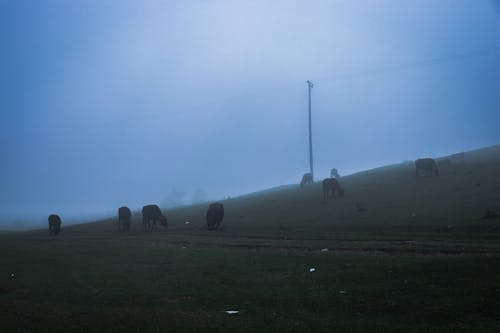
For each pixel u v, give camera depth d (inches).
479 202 1467.8
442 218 1312.7
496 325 486.9
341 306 584.1
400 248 932.6
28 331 553.0
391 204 1665.8
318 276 730.8
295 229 1446.9
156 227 1873.8
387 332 487.5
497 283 592.1
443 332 479.5
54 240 1588.3
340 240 1147.3
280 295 645.9
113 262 999.6
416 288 619.2
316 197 2119.8
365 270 732.0
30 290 790.5
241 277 765.3
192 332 516.1
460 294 577.9
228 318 558.6
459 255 811.4
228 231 1534.2
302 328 511.2
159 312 600.1
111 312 612.4
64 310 639.1
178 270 855.7
